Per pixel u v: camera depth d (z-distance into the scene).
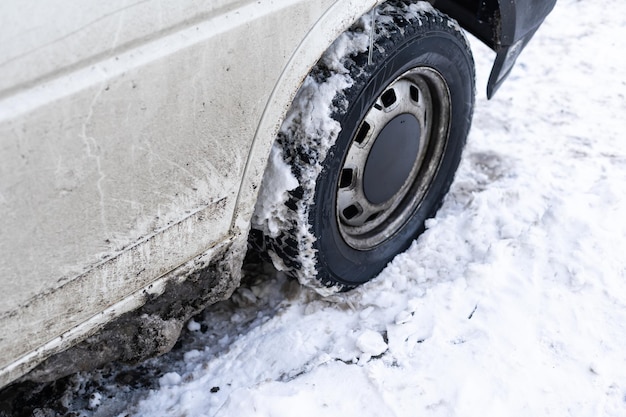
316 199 1.93
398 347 2.13
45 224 1.27
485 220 2.60
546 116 3.29
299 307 2.35
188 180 1.53
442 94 2.35
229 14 1.45
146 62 1.30
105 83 1.25
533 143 3.11
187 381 2.10
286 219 1.96
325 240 2.06
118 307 1.53
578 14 4.11
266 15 1.52
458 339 2.16
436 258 2.47
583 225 2.46
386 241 2.41
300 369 2.10
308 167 1.88
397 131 2.20
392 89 2.13
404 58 2.03
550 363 2.07
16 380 1.48
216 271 1.80
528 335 2.15
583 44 3.83
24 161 1.18
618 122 3.22
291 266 2.13
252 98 1.58
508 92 3.48
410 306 2.27
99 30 1.22
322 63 1.92
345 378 2.04
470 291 2.30
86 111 1.24
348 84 1.89
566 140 3.12
